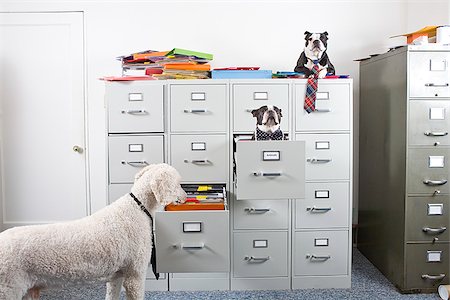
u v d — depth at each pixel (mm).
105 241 2115
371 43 3709
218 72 3023
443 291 2816
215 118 2973
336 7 3688
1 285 1913
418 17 3590
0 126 3713
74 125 3719
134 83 2957
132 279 2234
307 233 3043
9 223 3768
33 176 3752
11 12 3650
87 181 3750
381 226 3279
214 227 2520
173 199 2250
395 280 3053
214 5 3664
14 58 3682
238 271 3039
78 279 2102
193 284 3035
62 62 3691
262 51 3688
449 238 2936
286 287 3057
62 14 3660
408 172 2893
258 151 2590
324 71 3092
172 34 3674
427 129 2879
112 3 3652
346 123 3002
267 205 3014
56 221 3770
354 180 3803
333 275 3066
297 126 2992
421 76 2855
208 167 2994
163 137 2980
